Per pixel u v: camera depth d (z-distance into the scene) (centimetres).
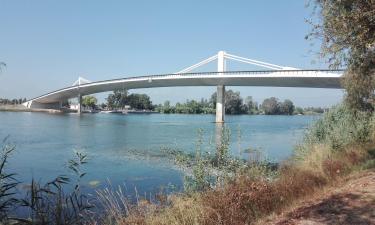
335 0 919
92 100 18862
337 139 1548
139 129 5722
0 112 13588
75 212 796
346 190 977
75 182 1598
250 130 5338
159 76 9138
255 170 992
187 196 858
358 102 1652
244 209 819
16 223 682
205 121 9288
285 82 7506
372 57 1046
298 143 1750
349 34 890
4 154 1148
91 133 4812
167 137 4234
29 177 1792
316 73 6588
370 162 1325
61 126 6191
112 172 1894
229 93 16212
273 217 809
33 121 7669
